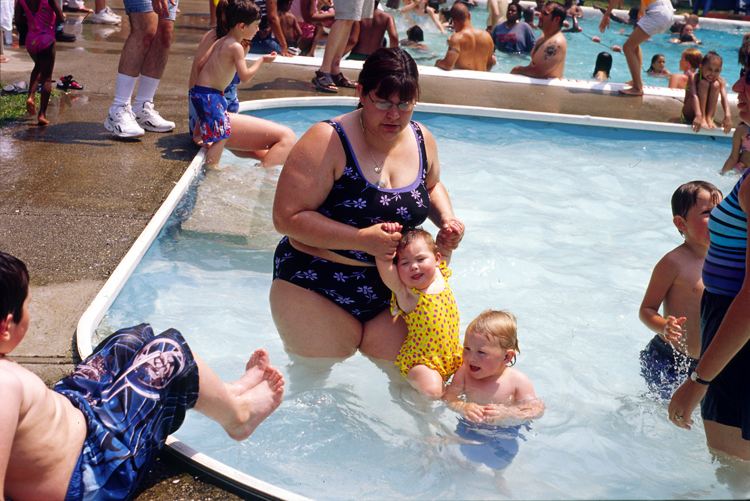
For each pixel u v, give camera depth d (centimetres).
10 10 855
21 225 431
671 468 265
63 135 617
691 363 322
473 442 278
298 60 1008
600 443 280
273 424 282
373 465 261
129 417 216
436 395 303
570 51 1448
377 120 301
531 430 287
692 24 1762
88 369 234
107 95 757
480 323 302
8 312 198
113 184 515
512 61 1288
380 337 328
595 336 372
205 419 288
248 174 590
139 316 359
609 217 558
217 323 360
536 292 418
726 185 641
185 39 1121
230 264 433
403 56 296
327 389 309
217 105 573
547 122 825
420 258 307
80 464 204
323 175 312
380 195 316
